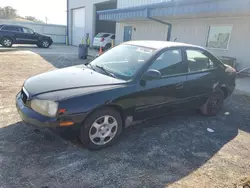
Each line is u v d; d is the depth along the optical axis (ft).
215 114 16.34
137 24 56.80
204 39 39.88
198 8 30.55
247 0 25.02
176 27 45.37
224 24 36.11
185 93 13.57
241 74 33.47
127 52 13.23
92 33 78.43
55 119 9.18
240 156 10.93
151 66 11.89
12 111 14.19
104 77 11.47
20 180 8.13
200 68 14.62
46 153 9.89
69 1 90.38
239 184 8.78
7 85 20.62
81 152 10.19
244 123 15.28
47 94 9.68
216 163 10.17
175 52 13.21
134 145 11.22
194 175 9.20
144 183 8.49
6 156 9.43
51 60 40.65
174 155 10.59
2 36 58.95
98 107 9.98
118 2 60.85
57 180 8.28
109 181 8.46
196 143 11.92
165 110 12.96
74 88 10.12
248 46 33.12
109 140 10.86
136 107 11.37
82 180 8.39
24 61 36.76
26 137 11.07
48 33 93.09
